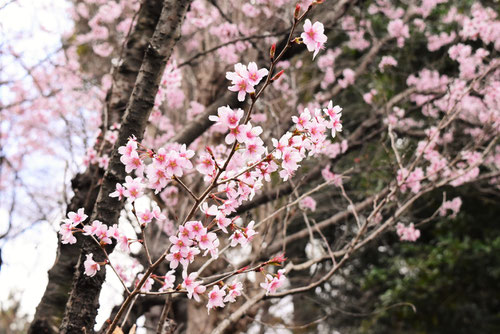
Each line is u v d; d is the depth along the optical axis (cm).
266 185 512
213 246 193
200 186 478
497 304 883
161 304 376
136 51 351
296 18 179
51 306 296
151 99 266
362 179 725
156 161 187
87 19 859
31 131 790
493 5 798
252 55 566
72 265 305
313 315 993
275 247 500
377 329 948
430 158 480
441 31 801
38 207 476
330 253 354
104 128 338
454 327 888
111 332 196
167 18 273
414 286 854
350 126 846
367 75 798
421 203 844
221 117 178
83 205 328
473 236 904
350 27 710
